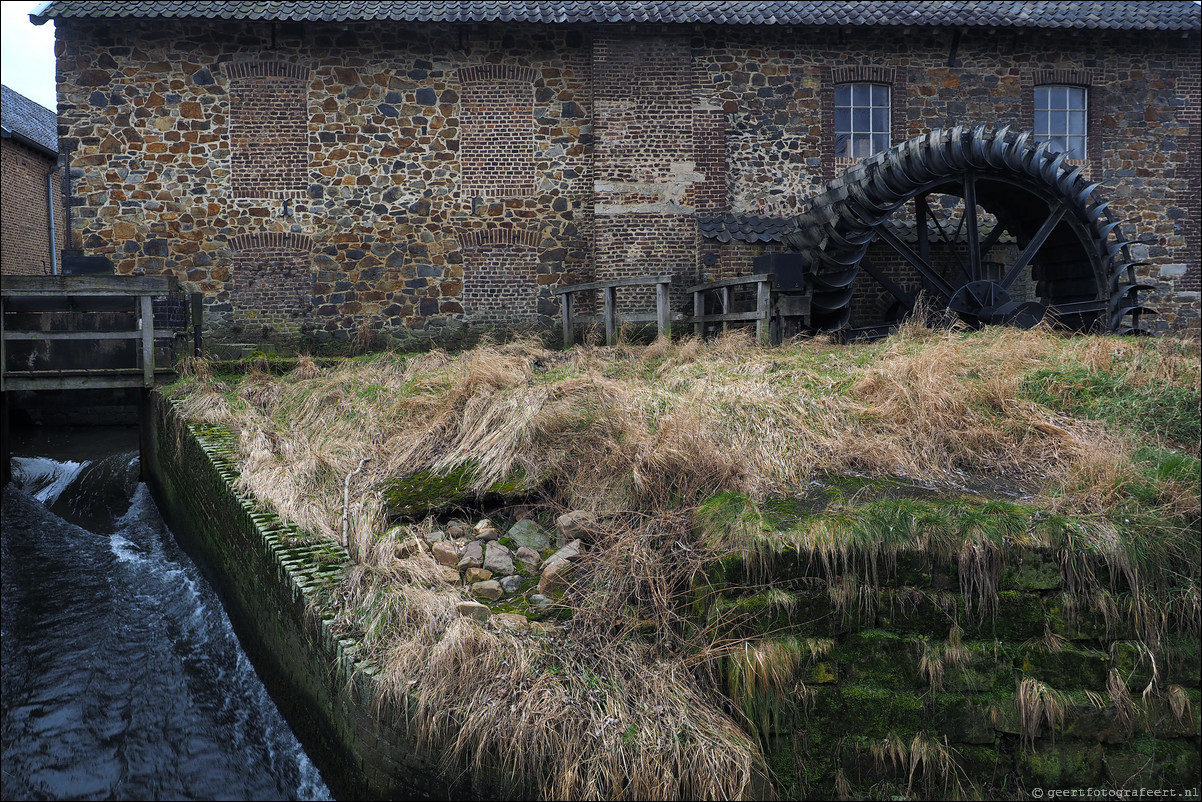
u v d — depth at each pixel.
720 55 12.20
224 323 11.84
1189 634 3.64
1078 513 3.93
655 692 3.46
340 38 11.89
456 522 4.87
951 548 3.64
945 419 5.27
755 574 3.65
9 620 6.04
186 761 4.45
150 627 5.89
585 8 11.73
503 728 3.20
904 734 3.55
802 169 12.43
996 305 10.34
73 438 11.44
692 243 12.18
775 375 6.18
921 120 12.52
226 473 5.80
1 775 4.34
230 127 11.77
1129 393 5.49
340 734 3.66
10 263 16.77
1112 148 12.82
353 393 7.12
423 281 12.20
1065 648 3.61
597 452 5.05
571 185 12.32
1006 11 12.24
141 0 11.26
